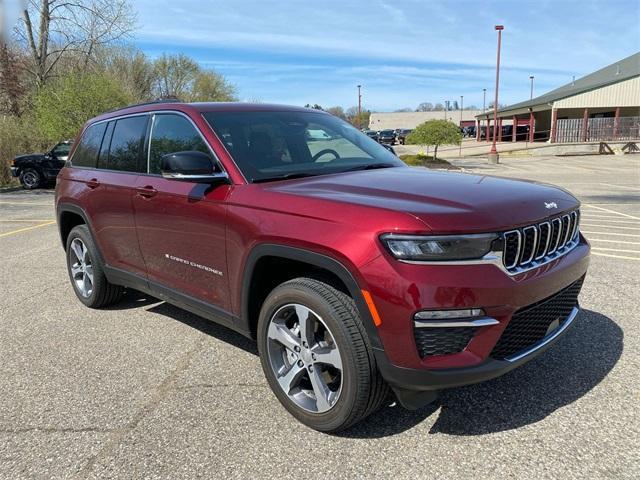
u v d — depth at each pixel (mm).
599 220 9617
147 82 41906
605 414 3006
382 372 2562
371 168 3744
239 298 3217
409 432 2896
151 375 3648
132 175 4145
